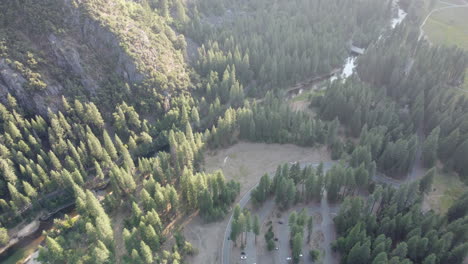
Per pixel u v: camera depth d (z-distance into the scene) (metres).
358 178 102.62
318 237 95.50
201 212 103.06
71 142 121.69
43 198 110.12
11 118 116.44
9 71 120.69
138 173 123.25
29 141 116.44
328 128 127.12
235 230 89.88
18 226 106.25
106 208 106.69
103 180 120.25
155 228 94.25
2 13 128.38
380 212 97.50
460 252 77.69
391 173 114.38
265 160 126.81
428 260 76.94
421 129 134.00
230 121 132.38
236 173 121.50
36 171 111.94
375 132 119.19
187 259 93.00
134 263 84.00
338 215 93.19
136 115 129.88
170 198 101.00
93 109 122.81
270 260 90.94
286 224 100.12
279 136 132.25
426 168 116.94
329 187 103.38
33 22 129.88
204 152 131.25
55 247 87.38
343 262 85.19
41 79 124.25
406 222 86.12
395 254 80.25
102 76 135.25
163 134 132.25
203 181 101.50
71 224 101.19
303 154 128.38
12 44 125.00
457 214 93.00
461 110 129.25
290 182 98.38
